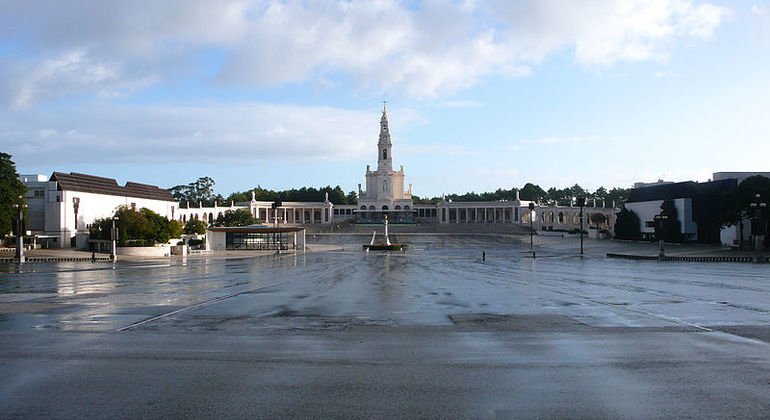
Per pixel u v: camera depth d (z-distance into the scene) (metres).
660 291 27.11
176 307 21.80
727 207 69.88
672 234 88.81
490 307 21.67
